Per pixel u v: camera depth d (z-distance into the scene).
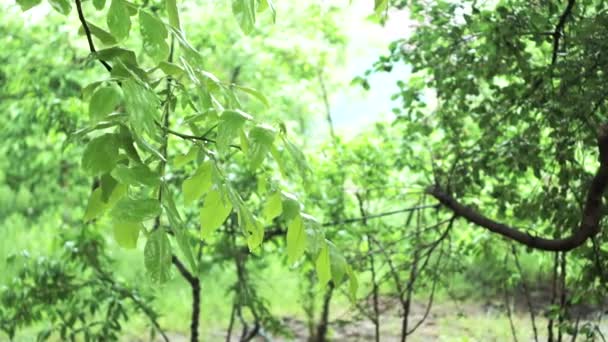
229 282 11.04
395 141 7.67
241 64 9.49
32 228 11.66
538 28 5.25
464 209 5.77
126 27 2.01
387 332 9.52
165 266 1.79
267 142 2.07
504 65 5.48
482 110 5.71
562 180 5.38
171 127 7.24
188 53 2.20
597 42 4.86
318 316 10.02
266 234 7.34
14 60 8.47
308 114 11.03
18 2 2.09
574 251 5.55
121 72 1.99
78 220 8.17
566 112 5.01
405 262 7.53
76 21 8.21
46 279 6.96
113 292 7.18
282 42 9.61
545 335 9.06
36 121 8.49
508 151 5.64
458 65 5.62
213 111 2.20
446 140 6.36
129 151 1.96
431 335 9.39
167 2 2.17
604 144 4.79
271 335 9.66
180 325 10.17
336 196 7.63
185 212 7.65
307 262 7.74
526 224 7.01
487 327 9.44
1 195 12.52
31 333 9.27
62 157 8.61
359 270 7.34
